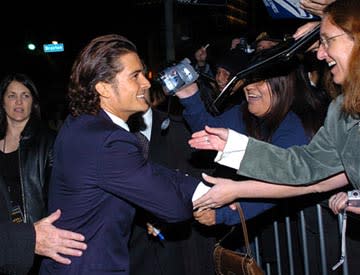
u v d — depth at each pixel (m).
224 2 6.09
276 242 2.98
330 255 2.78
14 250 2.07
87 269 2.06
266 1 2.90
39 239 2.09
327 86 2.31
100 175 2.04
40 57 21.31
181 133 3.04
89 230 2.09
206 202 2.44
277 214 2.96
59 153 2.14
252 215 2.62
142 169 2.08
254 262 2.39
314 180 2.22
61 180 2.12
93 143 2.04
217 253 2.58
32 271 2.51
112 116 2.20
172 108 3.35
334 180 2.33
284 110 2.70
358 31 1.77
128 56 2.13
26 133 3.24
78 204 2.07
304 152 2.25
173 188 2.16
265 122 2.76
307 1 2.35
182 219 2.22
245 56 3.20
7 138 3.34
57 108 8.72
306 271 2.85
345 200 2.36
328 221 2.76
